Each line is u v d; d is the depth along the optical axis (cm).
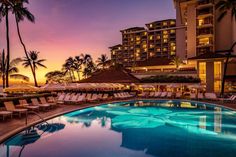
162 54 10375
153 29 10769
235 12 3562
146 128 1408
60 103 2359
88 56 10794
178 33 6894
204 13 4800
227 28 4631
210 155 881
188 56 4894
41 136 1147
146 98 3244
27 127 1207
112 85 3422
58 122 1545
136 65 6103
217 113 2020
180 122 1616
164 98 3206
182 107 2461
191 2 4841
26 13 3984
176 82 3659
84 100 2597
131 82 3400
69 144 1017
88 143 1042
